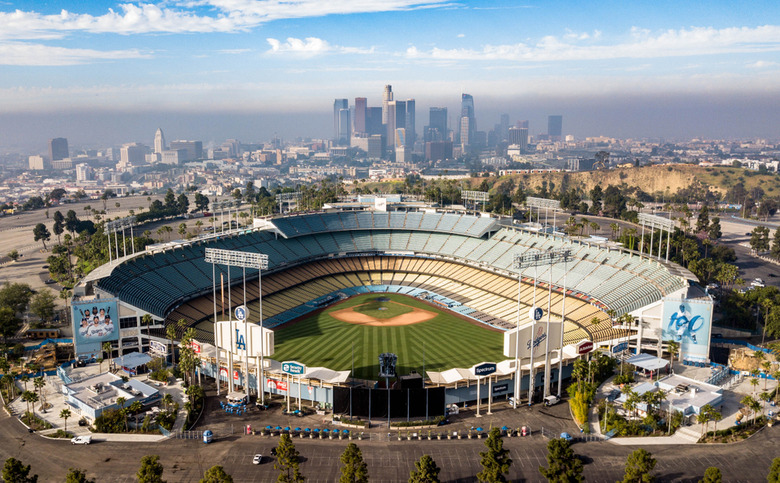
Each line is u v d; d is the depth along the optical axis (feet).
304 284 646.33
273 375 385.91
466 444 323.37
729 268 628.28
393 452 313.73
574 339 468.34
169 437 328.90
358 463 265.13
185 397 382.83
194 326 492.13
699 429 336.08
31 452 310.65
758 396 382.01
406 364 429.38
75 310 431.43
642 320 447.42
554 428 341.00
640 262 545.85
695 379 403.34
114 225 550.36
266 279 624.18
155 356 433.89
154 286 511.81
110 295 447.01
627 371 412.16
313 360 438.81
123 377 402.93
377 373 410.93
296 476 269.23
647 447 316.40
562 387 401.90
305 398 377.09
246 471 293.23
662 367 403.34
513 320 536.83
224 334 385.91
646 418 335.26
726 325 547.08
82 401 354.13
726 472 289.53
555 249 624.18
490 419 353.72
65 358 457.68
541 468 275.18
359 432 337.52
